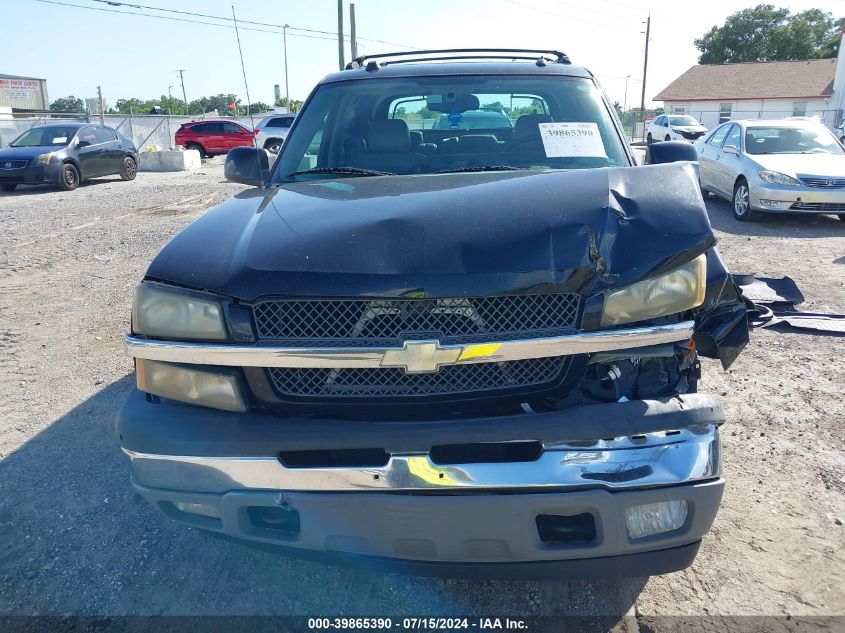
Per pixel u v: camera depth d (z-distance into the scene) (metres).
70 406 4.12
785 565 2.62
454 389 2.06
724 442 3.57
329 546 2.04
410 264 2.01
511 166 3.21
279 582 2.57
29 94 52.06
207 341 2.06
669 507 2.03
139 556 2.73
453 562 2.02
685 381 2.21
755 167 10.21
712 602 2.43
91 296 6.46
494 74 3.62
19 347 5.14
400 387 2.05
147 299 2.13
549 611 2.41
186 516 2.18
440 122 3.44
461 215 2.19
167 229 9.87
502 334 2.00
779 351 4.85
